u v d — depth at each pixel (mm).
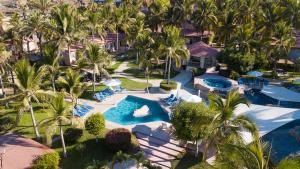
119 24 70625
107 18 69312
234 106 26031
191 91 49625
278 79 54062
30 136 34125
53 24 53188
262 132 36250
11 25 59969
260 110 41844
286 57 58062
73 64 58000
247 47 56156
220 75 55688
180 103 32219
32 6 87562
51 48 41594
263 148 19844
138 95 47656
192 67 59469
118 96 46969
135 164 30516
